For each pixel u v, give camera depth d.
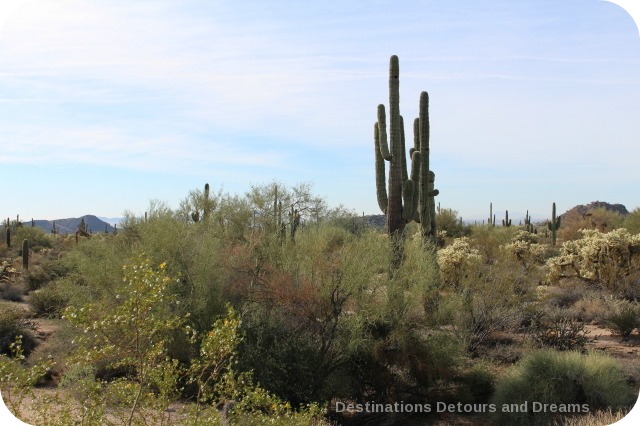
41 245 46.03
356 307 11.61
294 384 10.66
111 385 6.30
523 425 9.59
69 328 11.57
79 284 13.41
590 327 16.02
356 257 11.39
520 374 10.27
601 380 9.70
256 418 6.78
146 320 5.49
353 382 11.27
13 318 14.63
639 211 33.97
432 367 11.10
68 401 6.02
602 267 20.08
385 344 11.25
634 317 14.88
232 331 6.05
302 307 11.43
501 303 14.49
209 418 6.06
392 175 14.41
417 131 16.36
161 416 6.01
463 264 16.12
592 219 38.91
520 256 22.11
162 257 12.34
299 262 12.27
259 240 13.95
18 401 5.42
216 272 11.98
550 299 18.28
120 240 14.99
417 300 11.70
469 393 11.04
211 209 16.41
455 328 13.51
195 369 6.30
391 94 14.49
